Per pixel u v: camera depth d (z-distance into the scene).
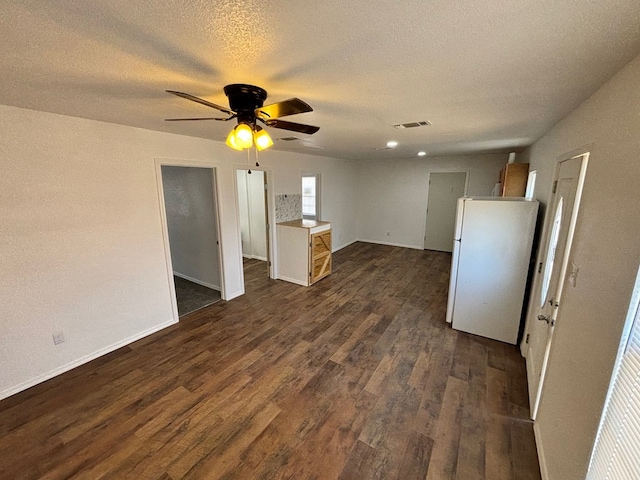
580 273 1.49
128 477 1.69
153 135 3.04
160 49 1.19
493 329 3.17
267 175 4.80
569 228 1.83
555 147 2.57
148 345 3.04
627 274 1.03
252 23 1.00
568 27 0.99
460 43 1.13
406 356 2.88
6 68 1.38
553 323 1.93
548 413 1.75
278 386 2.45
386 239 7.84
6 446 1.88
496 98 1.87
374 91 1.74
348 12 0.92
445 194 6.85
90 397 2.30
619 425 0.99
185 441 1.92
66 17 0.95
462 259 3.22
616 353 1.06
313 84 1.62
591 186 1.49
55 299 2.49
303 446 1.89
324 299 4.25
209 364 2.73
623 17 0.92
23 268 2.29
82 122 2.50
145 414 2.14
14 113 2.13
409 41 1.12
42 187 2.32
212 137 3.51
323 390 2.40
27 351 2.37
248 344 3.07
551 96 1.78
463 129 3.01
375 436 1.97
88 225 2.64
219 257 4.09
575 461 1.30
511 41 1.11
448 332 3.34
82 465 1.76
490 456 1.83
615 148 1.25
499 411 2.19
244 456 1.82
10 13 0.91
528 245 2.89
